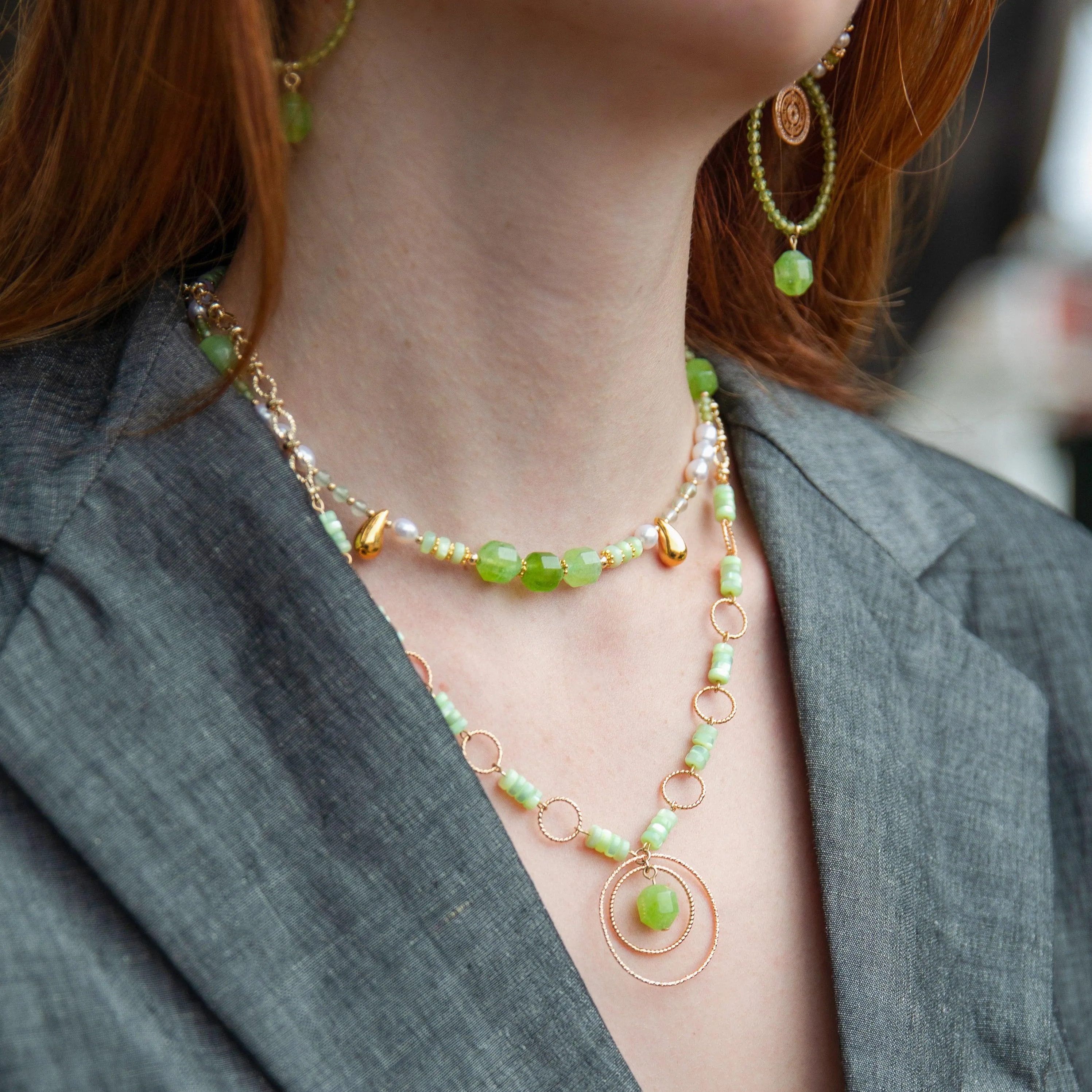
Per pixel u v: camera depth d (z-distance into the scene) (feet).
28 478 2.51
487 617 2.90
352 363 2.76
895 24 3.37
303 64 2.59
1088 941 3.43
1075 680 3.69
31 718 2.27
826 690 3.02
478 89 2.48
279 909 2.30
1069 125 9.71
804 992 2.81
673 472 3.20
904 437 4.03
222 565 2.52
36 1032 2.11
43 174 2.90
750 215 3.77
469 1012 2.35
